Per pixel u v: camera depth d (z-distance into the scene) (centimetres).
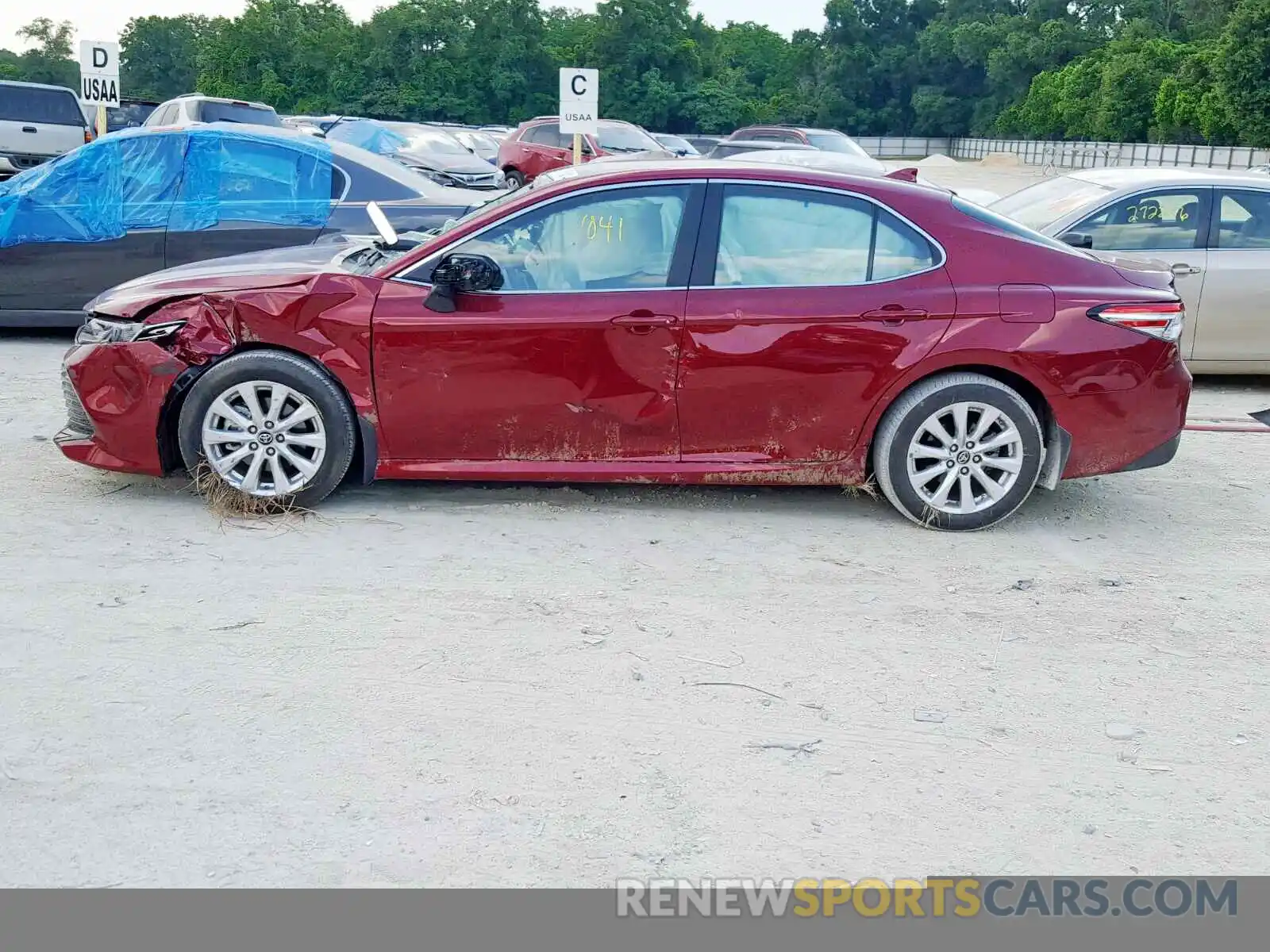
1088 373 555
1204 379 974
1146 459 573
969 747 382
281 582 486
